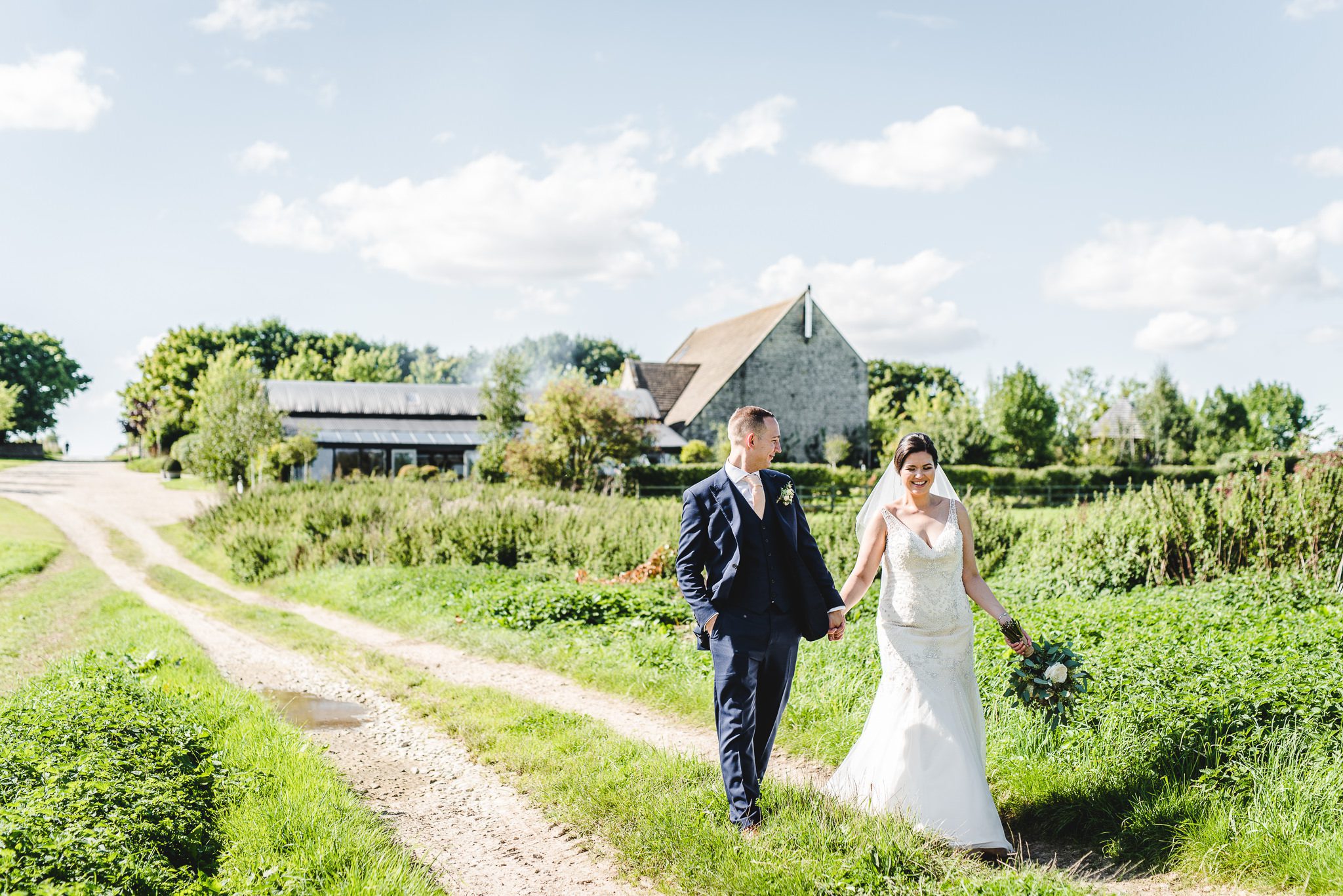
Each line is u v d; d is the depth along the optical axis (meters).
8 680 8.21
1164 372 55.28
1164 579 11.36
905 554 4.41
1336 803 3.95
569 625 10.02
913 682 4.40
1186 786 4.30
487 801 4.93
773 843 3.93
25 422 93.69
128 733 5.06
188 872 3.67
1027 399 50.66
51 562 23.12
